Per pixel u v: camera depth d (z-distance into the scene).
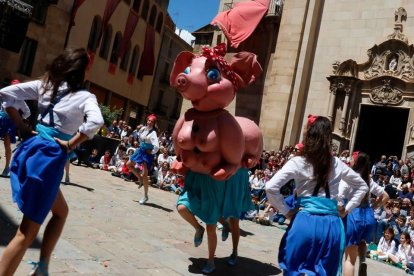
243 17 23.34
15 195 3.28
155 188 14.80
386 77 18.91
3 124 9.17
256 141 6.12
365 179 5.82
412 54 18.48
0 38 21.03
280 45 21.84
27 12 21.08
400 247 9.90
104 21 30.70
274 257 7.32
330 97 20.09
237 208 5.88
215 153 5.47
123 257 5.43
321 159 3.69
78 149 16.19
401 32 19.06
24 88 3.56
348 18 20.77
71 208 7.58
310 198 3.69
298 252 3.56
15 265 3.23
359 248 6.02
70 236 5.80
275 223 12.26
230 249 7.26
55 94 3.52
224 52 5.57
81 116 3.54
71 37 28.14
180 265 5.63
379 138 19.36
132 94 36.50
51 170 3.32
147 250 6.00
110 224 7.02
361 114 19.55
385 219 11.29
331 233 3.58
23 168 3.35
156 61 39.53
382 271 8.52
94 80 31.00
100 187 11.06
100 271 4.69
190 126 5.51
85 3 28.81
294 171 3.74
